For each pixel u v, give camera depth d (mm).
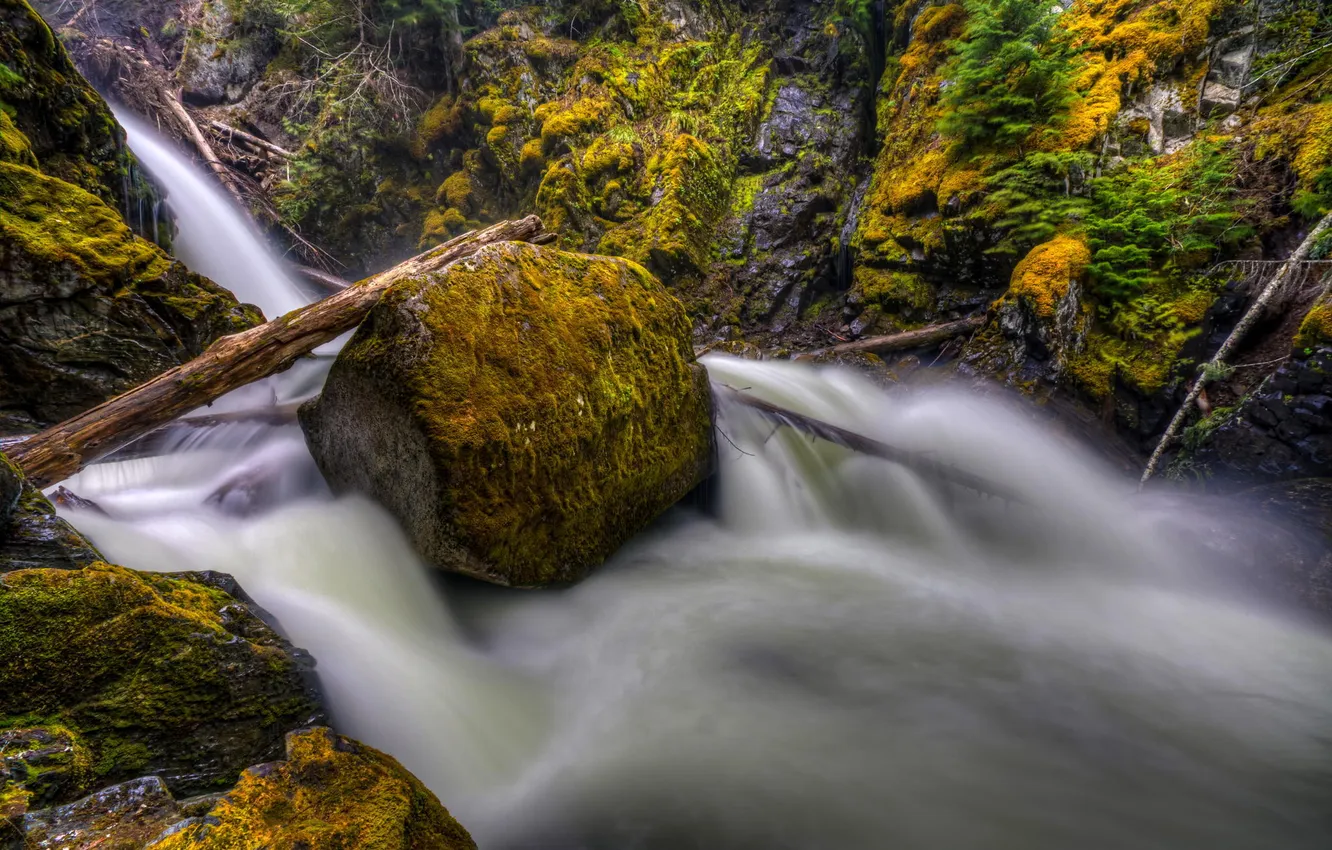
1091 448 7207
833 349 9539
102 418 3873
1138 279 7410
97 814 1605
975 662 4086
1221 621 4824
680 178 12039
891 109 11430
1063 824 2822
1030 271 7703
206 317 5992
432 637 3750
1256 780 3129
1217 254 7332
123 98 13422
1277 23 7746
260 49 15039
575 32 14086
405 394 3471
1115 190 7891
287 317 4699
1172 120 8180
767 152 12914
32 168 5809
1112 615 4918
